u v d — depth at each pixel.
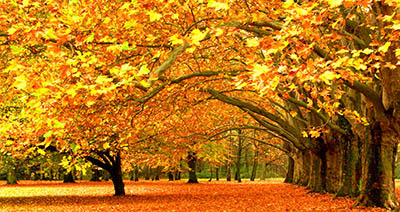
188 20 8.37
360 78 8.63
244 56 11.70
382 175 11.81
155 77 5.26
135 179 48.75
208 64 13.81
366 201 12.18
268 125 17.91
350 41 9.58
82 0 5.36
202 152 28.22
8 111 12.78
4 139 9.59
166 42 7.95
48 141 5.43
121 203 17.84
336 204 14.03
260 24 7.06
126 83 4.46
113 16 6.20
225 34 7.05
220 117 24.38
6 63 8.99
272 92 6.22
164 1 5.17
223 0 4.65
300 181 28.53
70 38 4.89
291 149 31.11
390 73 9.59
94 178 47.56
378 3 7.73
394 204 11.75
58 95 4.16
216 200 17.83
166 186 32.94
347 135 15.97
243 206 14.62
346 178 16.25
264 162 47.94
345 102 13.33
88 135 10.13
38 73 4.72
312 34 5.84
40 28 4.85
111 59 8.11
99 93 4.18
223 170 67.25
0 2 5.94
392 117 10.84
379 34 8.18
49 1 5.26
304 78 4.70
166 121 17.30
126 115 10.94
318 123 17.14
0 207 16.45
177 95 12.27
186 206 15.39
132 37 8.65
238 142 45.78
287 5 4.72
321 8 5.86
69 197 22.00
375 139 11.86
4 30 5.62
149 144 20.64
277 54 11.39
